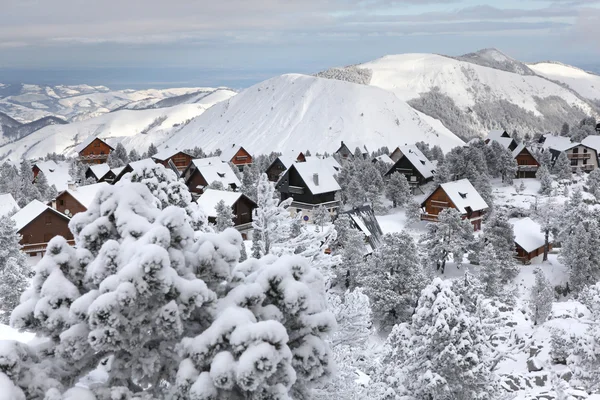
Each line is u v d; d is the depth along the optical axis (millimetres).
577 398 30078
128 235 8922
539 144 160000
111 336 8016
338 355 14039
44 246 61344
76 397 7941
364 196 101438
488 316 25891
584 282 69438
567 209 77875
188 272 8727
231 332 8078
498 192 114938
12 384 7734
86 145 150000
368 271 53125
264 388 8039
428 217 92312
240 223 75875
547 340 39062
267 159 148875
